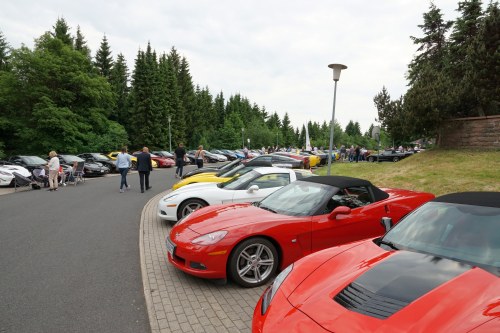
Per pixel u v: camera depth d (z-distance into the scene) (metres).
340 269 2.67
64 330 3.25
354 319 2.00
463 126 15.48
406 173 13.40
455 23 26.02
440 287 2.23
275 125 105.19
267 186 7.23
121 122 58.66
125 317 3.51
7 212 9.42
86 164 22.22
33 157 20.03
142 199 11.88
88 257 5.50
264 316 2.34
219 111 90.88
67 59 36.25
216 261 4.07
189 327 3.28
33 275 4.71
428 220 3.32
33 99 34.78
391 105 23.47
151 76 54.31
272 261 4.34
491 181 10.20
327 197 4.79
